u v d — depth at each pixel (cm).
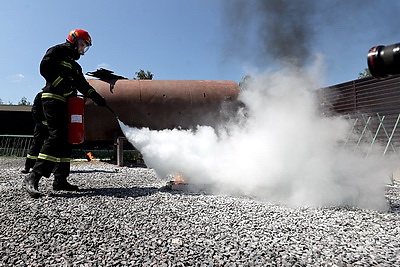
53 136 462
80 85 493
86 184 581
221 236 284
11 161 1205
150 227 309
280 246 261
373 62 115
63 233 289
